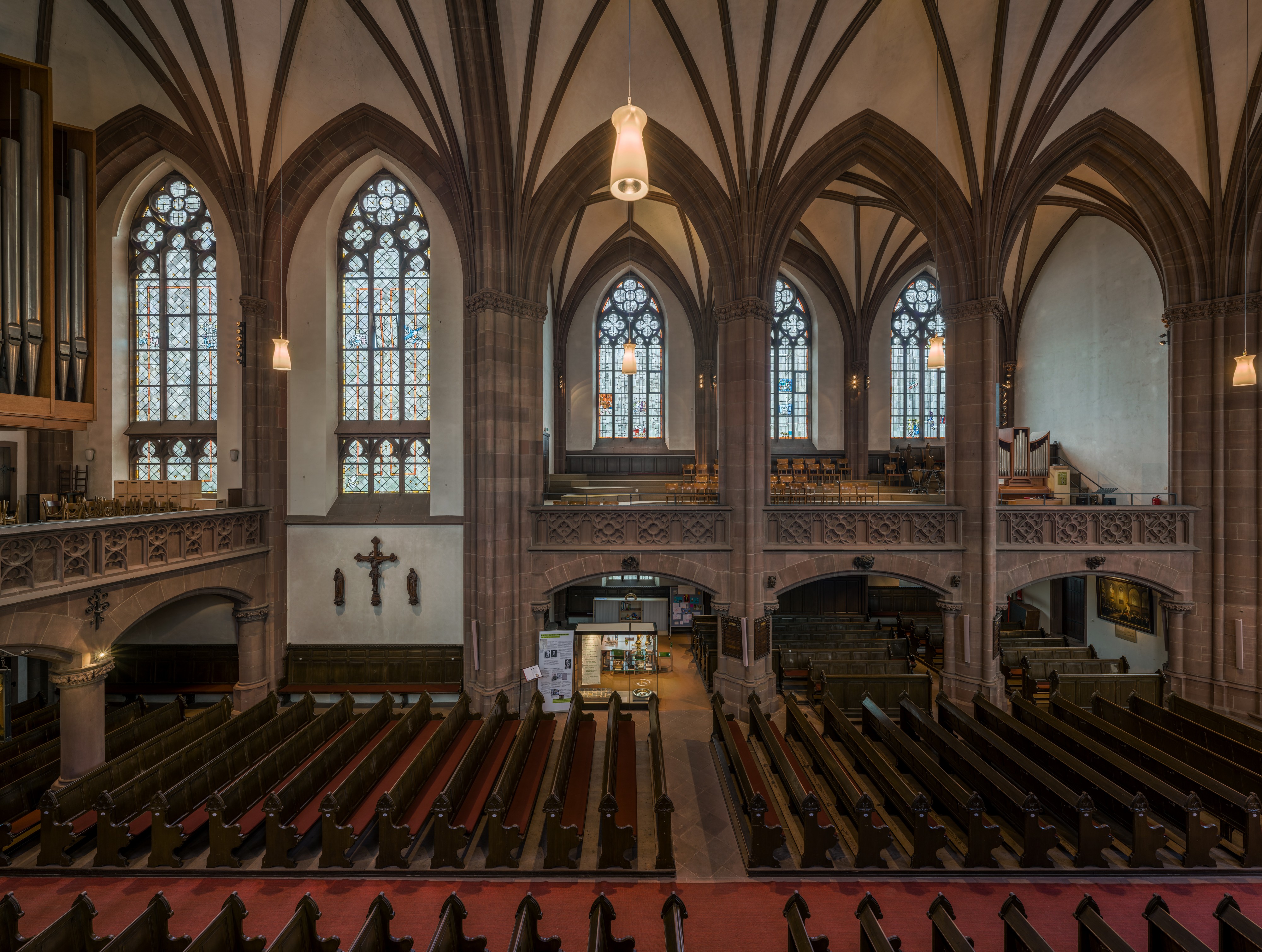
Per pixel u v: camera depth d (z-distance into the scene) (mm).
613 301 27594
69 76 13953
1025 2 12750
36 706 14055
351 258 17438
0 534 9297
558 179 15164
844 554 15367
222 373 16453
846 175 18141
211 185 15266
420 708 12594
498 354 14414
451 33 12906
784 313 27922
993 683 14820
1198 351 15250
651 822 10242
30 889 8305
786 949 7340
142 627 16328
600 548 15172
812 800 8688
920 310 27859
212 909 7945
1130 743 11062
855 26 13320
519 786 10297
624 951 5879
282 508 16328
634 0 13008
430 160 15500
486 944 6031
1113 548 15375
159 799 8648
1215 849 9297
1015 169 14578
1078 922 7004
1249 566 14695
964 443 15273
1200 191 14906
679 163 15234
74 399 11523
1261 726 14289
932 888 8375
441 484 16578
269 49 13898
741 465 15008
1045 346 23953
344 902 8070
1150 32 13242
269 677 15820
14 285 10484
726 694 14977
